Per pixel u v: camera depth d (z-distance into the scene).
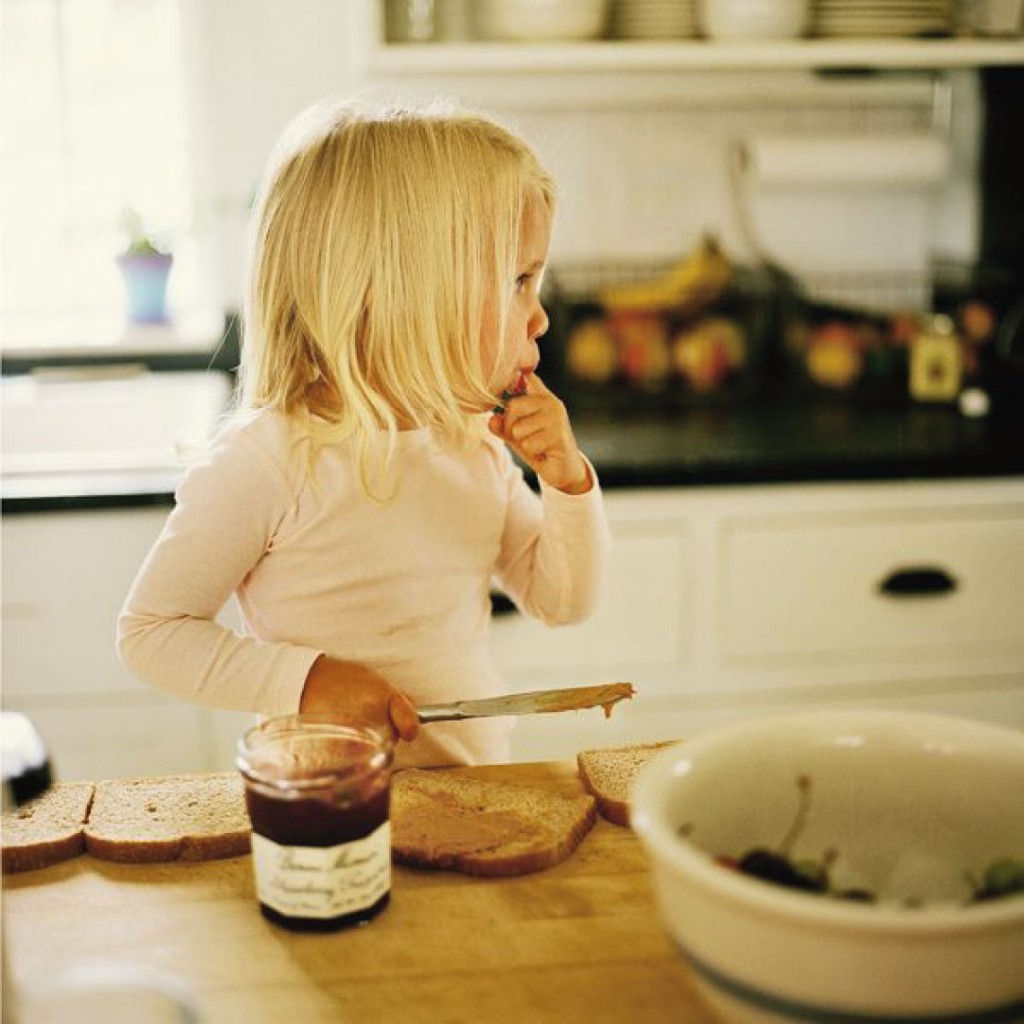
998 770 0.73
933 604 2.04
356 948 0.76
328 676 1.07
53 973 0.74
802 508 1.98
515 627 1.96
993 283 2.39
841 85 2.45
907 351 2.40
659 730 2.02
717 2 2.06
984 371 2.39
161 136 2.55
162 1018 0.67
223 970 0.74
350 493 1.18
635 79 2.41
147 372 2.46
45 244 2.58
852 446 2.03
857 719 0.76
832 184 2.43
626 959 0.75
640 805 0.67
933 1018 0.58
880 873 0.75
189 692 1.11
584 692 0.98
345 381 1.16
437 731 1.24
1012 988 0.58
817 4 2.12
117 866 0.87
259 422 1.18
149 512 1.88
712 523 1.97
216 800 0.95
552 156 2.43
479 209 1.18
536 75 2.39
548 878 0.84
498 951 0.76
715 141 2.46
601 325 2.39
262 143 2.40
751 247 2.51
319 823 0.76
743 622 2.01
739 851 0.74
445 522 1.24
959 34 2.17
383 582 1.21
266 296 1.20
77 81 2.52
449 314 1.19
